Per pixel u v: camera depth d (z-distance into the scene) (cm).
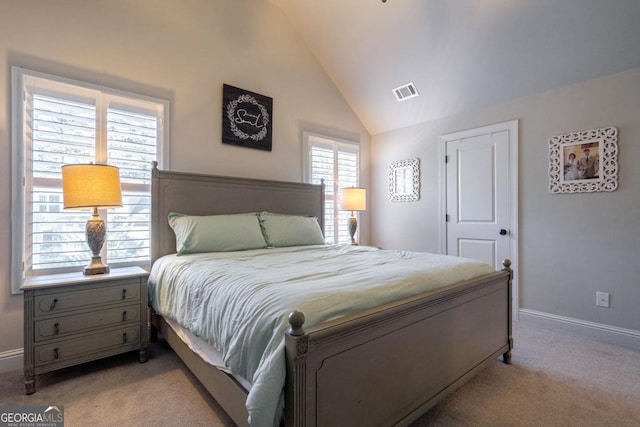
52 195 227
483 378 202
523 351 243
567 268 289
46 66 224
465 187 361
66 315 193
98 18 246
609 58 258
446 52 318
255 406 97
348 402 117
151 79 271
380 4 310
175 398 178
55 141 227
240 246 262
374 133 457
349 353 117
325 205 403
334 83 416
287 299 121
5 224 210
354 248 283
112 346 209
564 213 290
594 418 162
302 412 101
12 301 212
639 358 230
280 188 346
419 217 407
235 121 321
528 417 163
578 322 282
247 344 118
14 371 209
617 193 262
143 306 221
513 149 322
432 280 169
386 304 139
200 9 301
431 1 287
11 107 212
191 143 293
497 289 210
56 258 227
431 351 156
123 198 256
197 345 169
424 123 401
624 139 259
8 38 212
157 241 264
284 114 363
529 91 309
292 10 358
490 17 275
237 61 325
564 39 262
